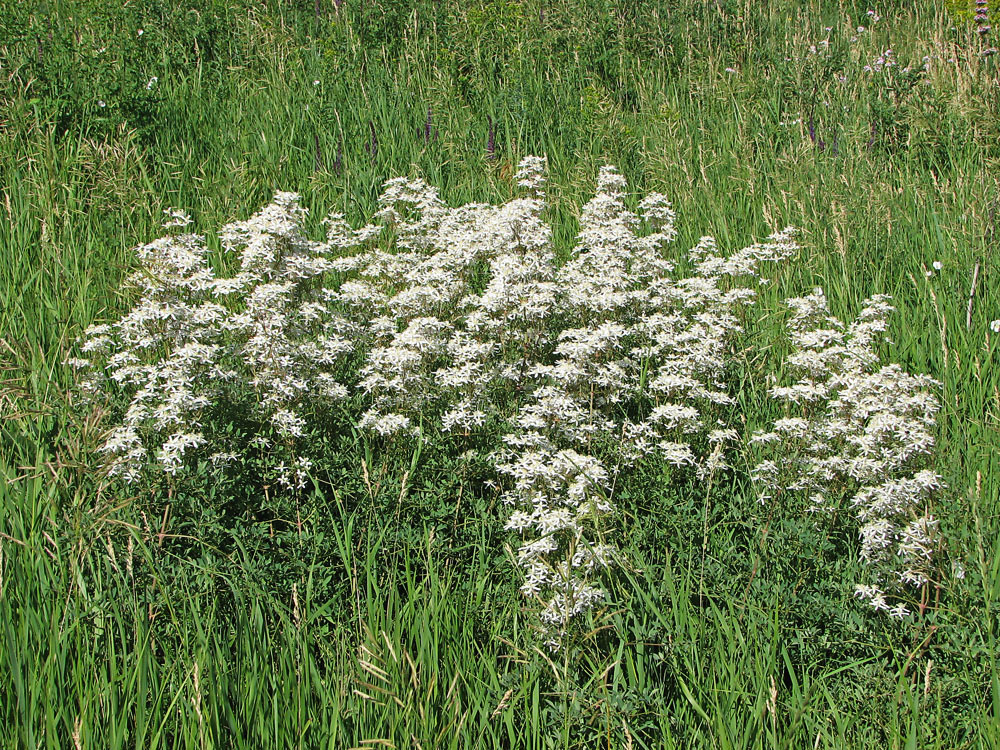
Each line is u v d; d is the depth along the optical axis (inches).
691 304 204.8
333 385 167.9
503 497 152.5
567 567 120.8
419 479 157.9
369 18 445.7
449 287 208.1
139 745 102.8
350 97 361.4
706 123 366.0
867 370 195.5
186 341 170.2
